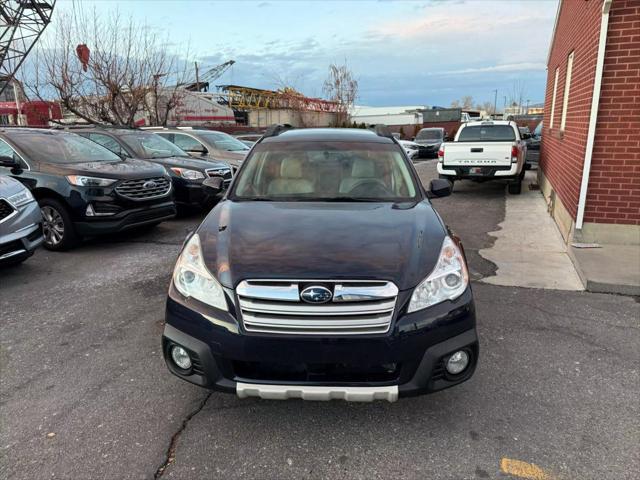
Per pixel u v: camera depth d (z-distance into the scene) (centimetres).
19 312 438
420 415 281
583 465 240
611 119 577
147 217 682
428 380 247
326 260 256
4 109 2056
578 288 492
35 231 541
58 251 648
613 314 425
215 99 3800
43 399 299
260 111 3844
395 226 301
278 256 262
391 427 270
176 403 294
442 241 288
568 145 742
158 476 234
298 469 238
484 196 1136
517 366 336
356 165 404
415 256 265
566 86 846
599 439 259
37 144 684
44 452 250
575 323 407
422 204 355
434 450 251
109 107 1631
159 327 402
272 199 370
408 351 242
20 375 328
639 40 549
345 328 239
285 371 247
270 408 288
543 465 240
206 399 298
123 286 505
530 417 279
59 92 1573
